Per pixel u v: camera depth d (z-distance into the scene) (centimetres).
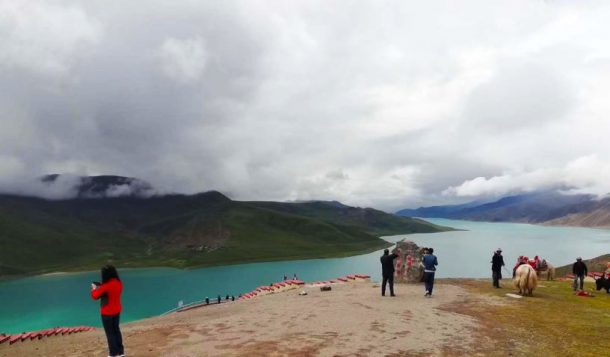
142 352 1631
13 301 14475
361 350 1600
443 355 1555
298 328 1980
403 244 4078
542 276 5406
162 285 17012
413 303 2662
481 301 2791
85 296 15325
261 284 16925
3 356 2244
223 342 1750
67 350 1950
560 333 1933
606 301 3062
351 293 3278
